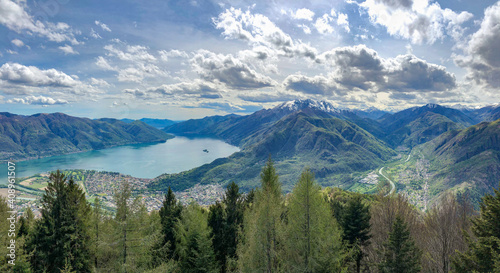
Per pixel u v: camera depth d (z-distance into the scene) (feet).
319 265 81.05
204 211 137.08
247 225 90.17
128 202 81.00
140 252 83.05
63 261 97.45
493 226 90.63
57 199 102.06
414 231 140.97
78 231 102.32
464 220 126.62
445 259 117.08
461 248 118.21
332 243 85.87
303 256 83.76
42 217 103.19
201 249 102.37
